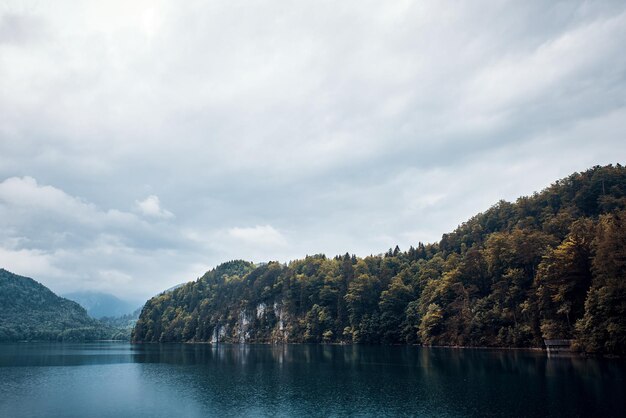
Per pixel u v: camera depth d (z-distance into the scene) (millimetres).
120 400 62625
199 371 97125
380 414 51094
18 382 81312
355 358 120438
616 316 84750
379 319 188000
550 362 87625
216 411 55188
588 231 109250
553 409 48531
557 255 103812
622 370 72250
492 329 133250
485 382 68250
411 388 66750
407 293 186375
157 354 158750
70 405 59594
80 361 128375
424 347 153875
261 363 113562
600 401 51219
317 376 84562
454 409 51562
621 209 150875
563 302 103125
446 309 152750
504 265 135875
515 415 46969
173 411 55625
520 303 124375
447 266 176375
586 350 92562
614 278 86062
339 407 55750
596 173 171125
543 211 175500
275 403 59281
